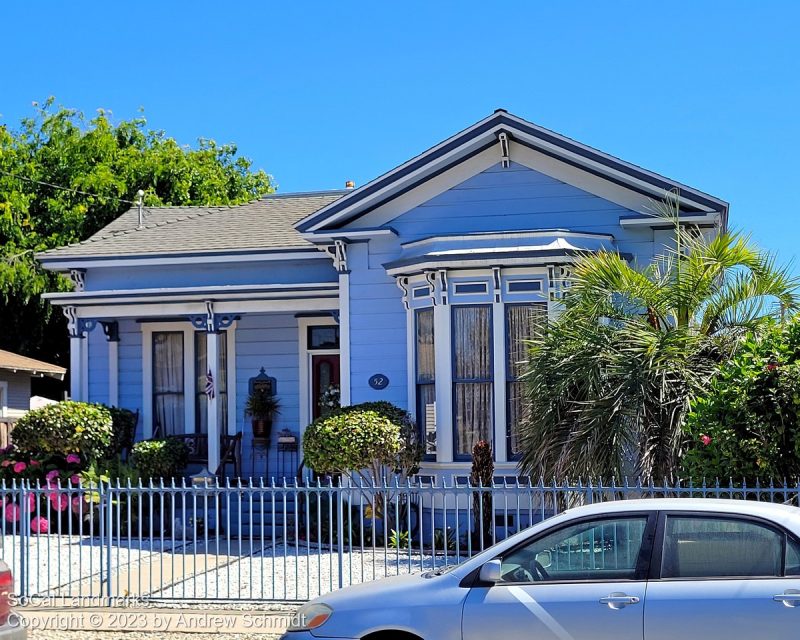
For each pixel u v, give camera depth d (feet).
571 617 22.86
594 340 40.50
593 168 53.36
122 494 57.41
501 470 51.49
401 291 56.13
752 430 35.01
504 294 51.98
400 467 51.62
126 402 68.08
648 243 53.26
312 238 56.80
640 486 37.37
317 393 67.05
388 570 43.14
